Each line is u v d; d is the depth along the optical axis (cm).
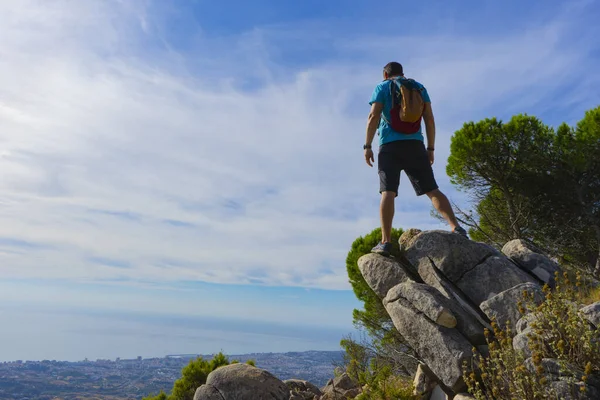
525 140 1589
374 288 696
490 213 1694
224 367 856
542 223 1628
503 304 566
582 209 1572
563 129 1636
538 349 447
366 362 1089
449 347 555
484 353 559
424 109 698
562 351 430
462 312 593
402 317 614
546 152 1602
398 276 670
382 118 702
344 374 920
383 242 709
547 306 479
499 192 1691
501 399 460
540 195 1616
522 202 1622
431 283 655
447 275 648
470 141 1606
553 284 636
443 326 577
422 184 695
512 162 1612
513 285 608
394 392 651
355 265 1316
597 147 1542
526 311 539
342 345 1152
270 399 789
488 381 496
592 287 604
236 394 791
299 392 916
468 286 634
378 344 1224
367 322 1309
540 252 711
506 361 457
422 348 588
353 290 1343
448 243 659
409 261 688
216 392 802
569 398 404
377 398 666
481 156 1608
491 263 635
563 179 1582
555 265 673
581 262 1564
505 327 554
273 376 840
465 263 646
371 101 693
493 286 619
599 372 424
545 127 1634
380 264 693
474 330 568
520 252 686
